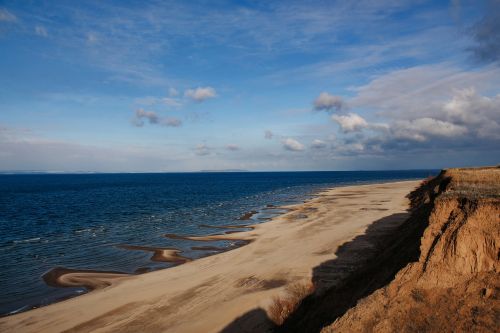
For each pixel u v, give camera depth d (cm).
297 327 1561
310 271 2492
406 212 4662
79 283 2583
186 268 2798
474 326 990
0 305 2208
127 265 3050
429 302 1094
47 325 1881
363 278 1631
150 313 1973
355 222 4347
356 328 1088
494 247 1134
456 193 1338
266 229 4359
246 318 1831
